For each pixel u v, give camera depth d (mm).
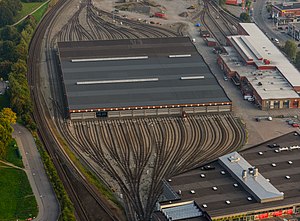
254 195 189750
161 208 186000
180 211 184125
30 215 191750
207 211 181750
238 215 181750
